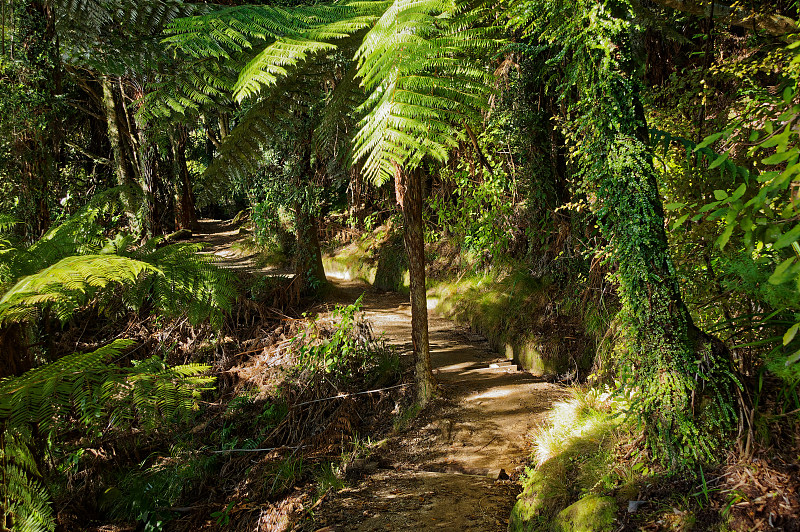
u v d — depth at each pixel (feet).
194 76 14.62
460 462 13.51
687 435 7.66
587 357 17.95
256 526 13.28
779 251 6.77
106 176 46.55
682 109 11.39
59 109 20.39
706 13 11.10
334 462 15.34
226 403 20.47
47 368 7.79
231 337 24.04
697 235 8.84
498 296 24.48
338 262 42.88
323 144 16.74
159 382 8.05
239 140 16.26
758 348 8.20
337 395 18.63
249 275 29.99
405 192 16.67
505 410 15.92
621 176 8.19
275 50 9.50
